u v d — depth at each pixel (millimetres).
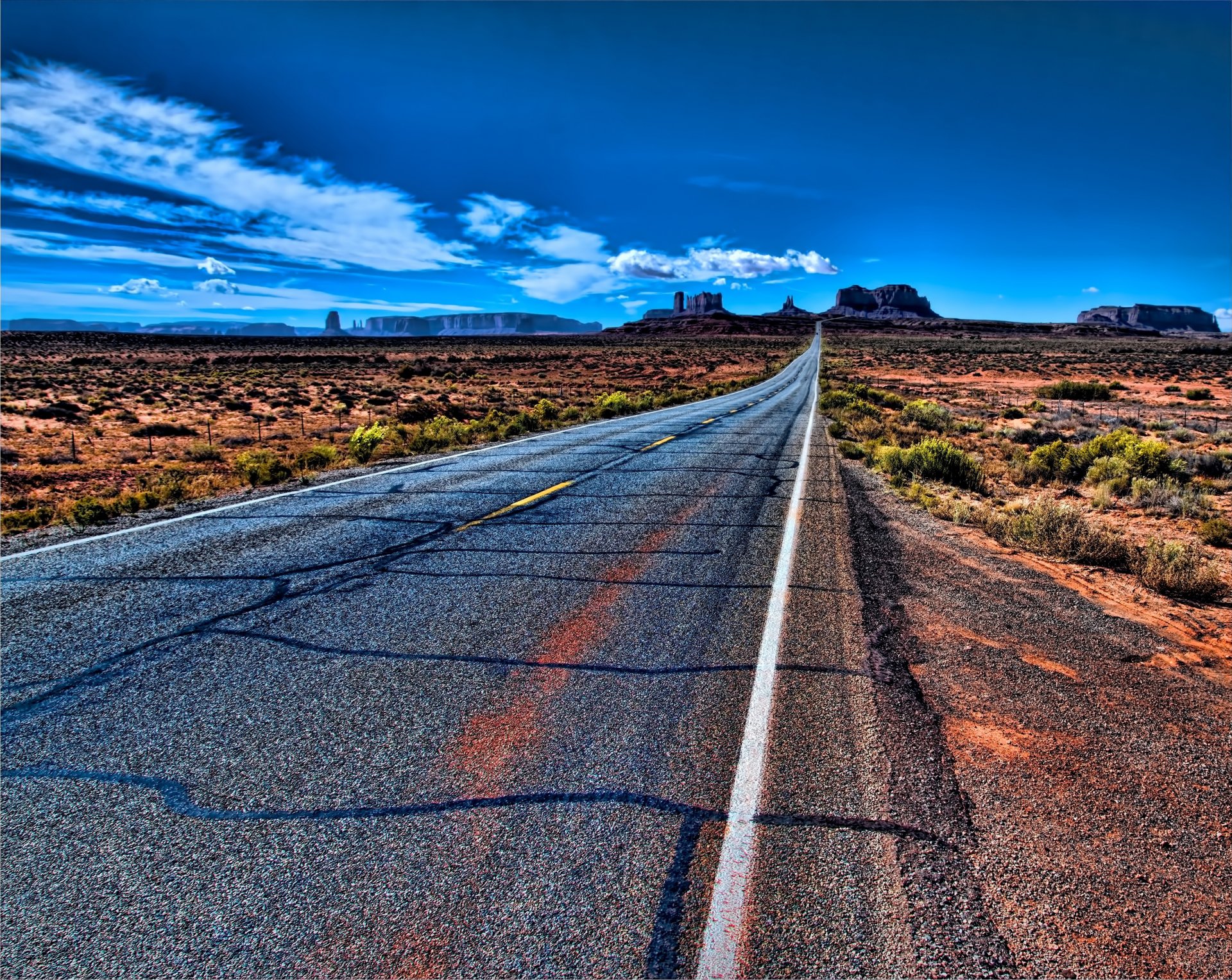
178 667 3346
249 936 1796
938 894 1921
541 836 2141
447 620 3980
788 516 6941
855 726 2812
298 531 6125
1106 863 2078
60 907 1888
